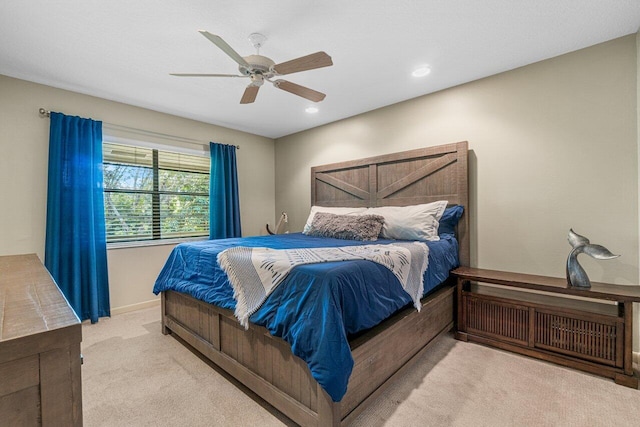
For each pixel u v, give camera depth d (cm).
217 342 202
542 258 247
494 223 271
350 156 386
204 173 415
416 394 174
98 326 285
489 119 273
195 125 396
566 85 235
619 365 185
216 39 154
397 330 181
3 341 60
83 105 304
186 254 244
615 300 185
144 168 357
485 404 165
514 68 258
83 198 294
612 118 218
